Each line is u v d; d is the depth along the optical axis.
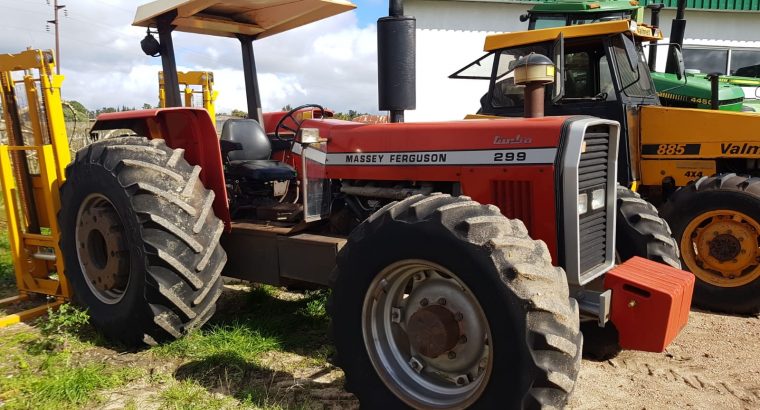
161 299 3.23
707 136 5.04
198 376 3.06
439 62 11.68
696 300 4.67
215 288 3.43
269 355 3.36
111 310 3.45
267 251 3.53
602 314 2.52
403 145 3.22
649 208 3.75
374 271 2.50
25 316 3.97
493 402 2.20
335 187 3.61
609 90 5.09
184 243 3.26
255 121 4.27
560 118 2.83
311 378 3.06
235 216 4.00
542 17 6.44
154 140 3.59
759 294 4.38
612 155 3.06
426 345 2.43
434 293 2.50
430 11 11.51
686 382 3.15
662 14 11.80
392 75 3.34
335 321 2.64
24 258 4.35
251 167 3.88
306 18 4.34
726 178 4.58
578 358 2.14
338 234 3.52
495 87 5.68
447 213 2.32
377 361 2.55
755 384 3.13
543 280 2.17
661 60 11.34
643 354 3.53
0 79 4.24
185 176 3.43
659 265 2.76
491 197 2.93
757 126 4.83
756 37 11.94
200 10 3.76
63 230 3.75
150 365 3.21
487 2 11.40
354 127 3.47
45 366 3.14
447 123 3.14
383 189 3.31
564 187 2.70
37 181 4.24
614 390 3.03
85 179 3.52
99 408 2.73
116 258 3.38
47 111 3.99
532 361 2.08
